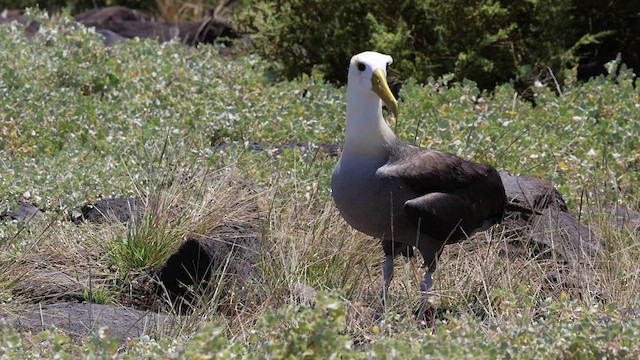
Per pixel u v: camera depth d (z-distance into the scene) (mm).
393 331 8492
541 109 14609
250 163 12320
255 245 10586
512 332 7836
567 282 10164
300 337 7145
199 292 10109
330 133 13633
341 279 10344
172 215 11094
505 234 11078
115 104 14344
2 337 7434
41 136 13398
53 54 16047
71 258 10625
